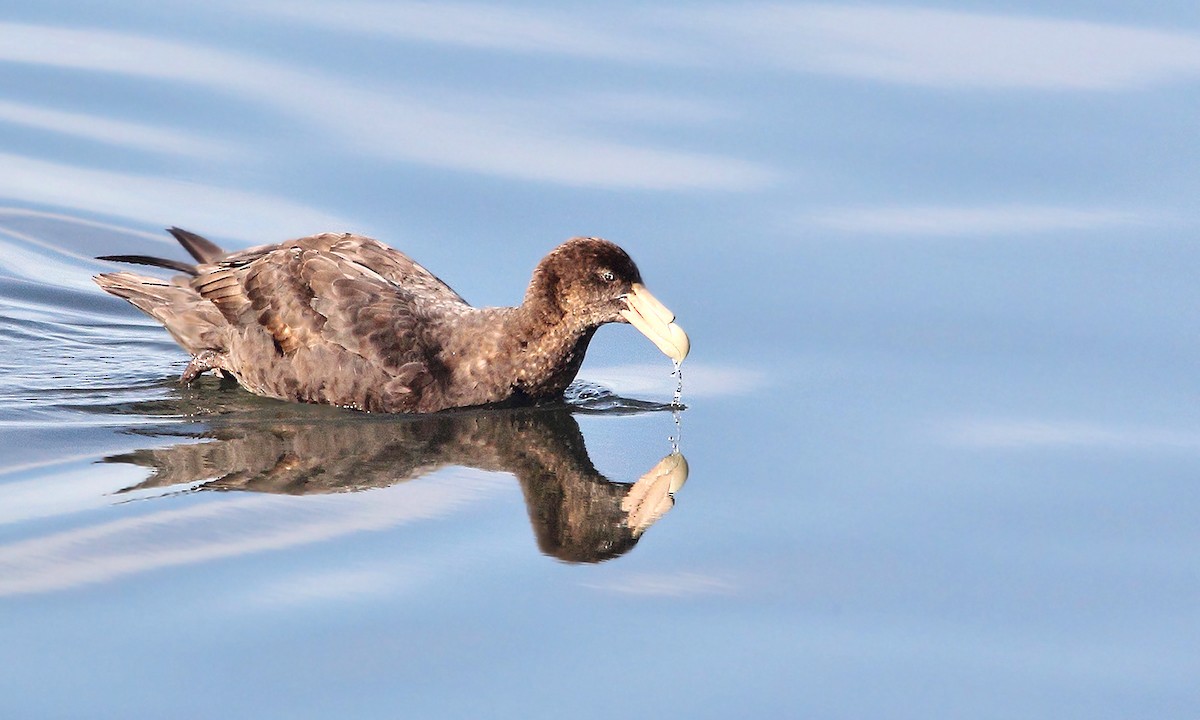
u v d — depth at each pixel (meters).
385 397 14.34
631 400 15.03
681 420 14.48
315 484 12.59
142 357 16.28
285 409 14.52
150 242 17.59
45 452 13.11
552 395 14.95
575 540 11.83
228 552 11.21
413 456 13.41
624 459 13.52
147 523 11.62
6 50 20.38
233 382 15.42
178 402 14.69
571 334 14.58
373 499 12.34
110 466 12.82
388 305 14.44
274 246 15.28
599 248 14.44
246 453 13.27
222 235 17.17
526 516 12.20
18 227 18.02
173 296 15.38
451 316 14.75
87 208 18.09
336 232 16.38
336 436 13.82
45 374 15.46
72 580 10.69
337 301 14.38
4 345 16.20
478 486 12.77
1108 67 19.97
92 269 17.69
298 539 11.50
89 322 17.11
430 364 14.45
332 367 14.34
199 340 15.15
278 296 14.62
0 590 10.49
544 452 13.63
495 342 14.59
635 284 14.52
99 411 14.31
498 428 14.23
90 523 11.58
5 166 18.64
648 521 12.23
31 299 17.19
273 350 14.62
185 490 12.32
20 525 11.50
